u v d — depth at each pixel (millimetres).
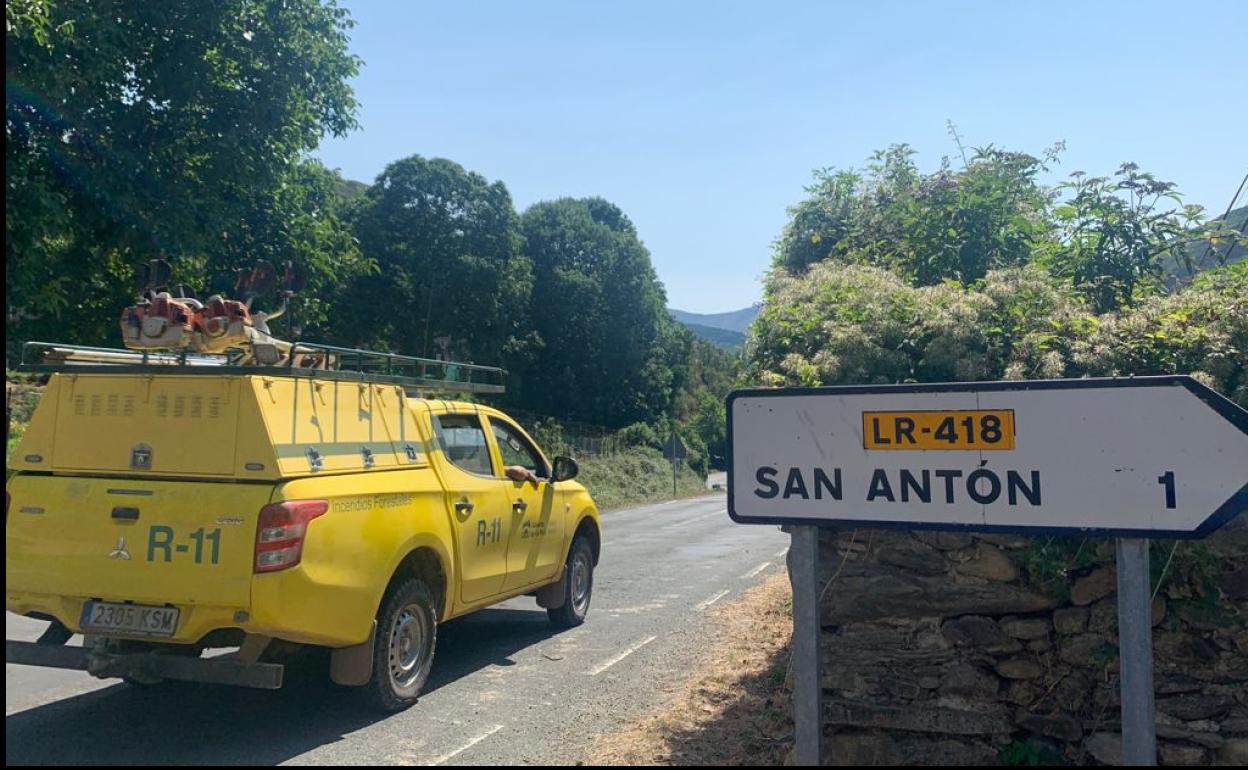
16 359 13516
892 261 7586
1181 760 4285
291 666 7012
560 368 48469
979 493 3674
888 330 5242
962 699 4578
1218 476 3314
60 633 5461
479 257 41344
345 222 40469
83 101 13734
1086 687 4418
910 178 10328
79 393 5395
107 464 5254
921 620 4691
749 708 5707
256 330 5719
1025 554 4504
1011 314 5172
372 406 5988
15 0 11156
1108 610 4398
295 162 16875
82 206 14070
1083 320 5043
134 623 5055
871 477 3850
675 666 7043
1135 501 3428
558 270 48188
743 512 4062
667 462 45281
